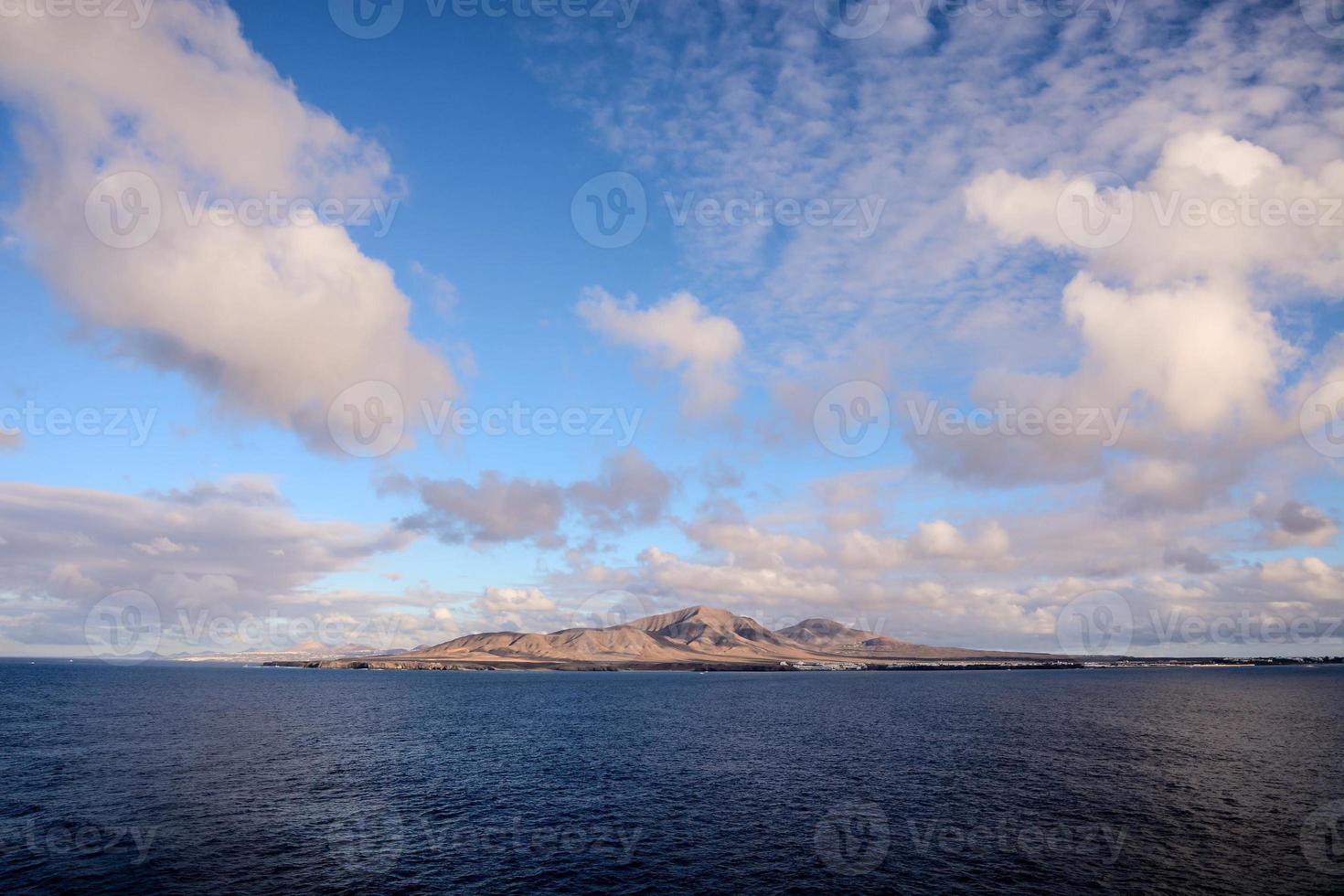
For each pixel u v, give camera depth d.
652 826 46.91
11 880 36.66
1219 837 43.91
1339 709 131.88
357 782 61.03
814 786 59.28
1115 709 135.25
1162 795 55.06
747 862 39.75
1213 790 57.03
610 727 105.56
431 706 145.25
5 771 64.44
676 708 143.12
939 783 60.53
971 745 83.94
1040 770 66.75
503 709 137.50
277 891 35.41
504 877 37.47
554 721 113.69
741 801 53.84
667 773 65.56
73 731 93.88
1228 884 36.38
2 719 108.00
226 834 44.53
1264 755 75.12
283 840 43.34
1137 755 75.25
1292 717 116.31
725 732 98.31
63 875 37.31
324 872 37.94
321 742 85.88
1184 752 77.19
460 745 84.94
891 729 101.88
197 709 130.12
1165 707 139.12
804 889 35.91
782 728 103.81
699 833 45.25
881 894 35.22
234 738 88.88
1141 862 39.53
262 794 55.81
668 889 35.91
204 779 61.44
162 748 79.25
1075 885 36.31
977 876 37.69
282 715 120.31
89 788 57.16
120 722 104.44
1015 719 116.19
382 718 117.88
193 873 37.62
